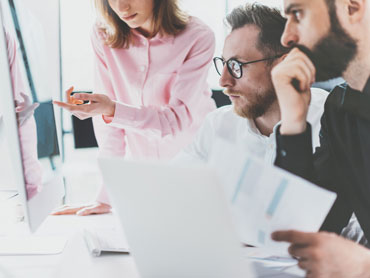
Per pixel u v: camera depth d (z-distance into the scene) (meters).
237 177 0.69
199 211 0.57
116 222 1.20
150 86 1.58
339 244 0.77
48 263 0.93
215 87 2.21
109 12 1.49
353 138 1.30
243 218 0.69
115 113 1.39
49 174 1.04
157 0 1.46
